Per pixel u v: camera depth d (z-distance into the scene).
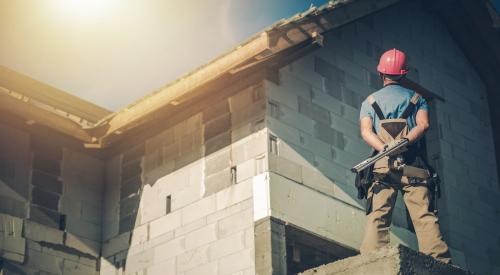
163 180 12.70
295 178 11.45
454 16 15.30
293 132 11.76
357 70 13.29
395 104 9.50
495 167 14.99
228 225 11.40
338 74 12.91
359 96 13.09
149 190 12.87
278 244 10.81
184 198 12.25
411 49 14.52
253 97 11.80
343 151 12.35
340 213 11.80
